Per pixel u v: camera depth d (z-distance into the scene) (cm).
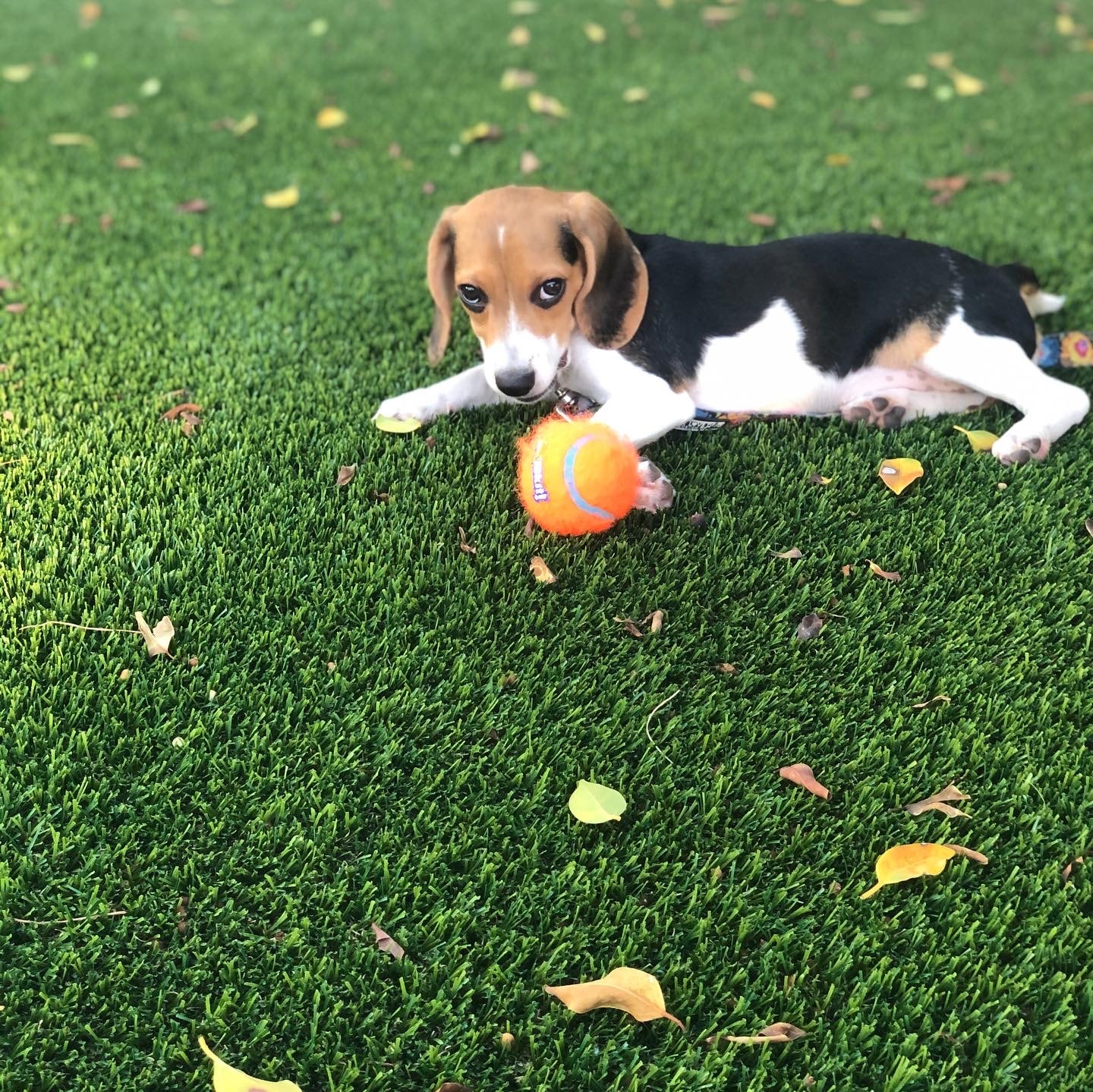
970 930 46
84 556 60
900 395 71
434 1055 43
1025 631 58
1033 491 65
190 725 53
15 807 49
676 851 49
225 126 121
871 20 156
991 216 97
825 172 107
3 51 149
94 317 83
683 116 122
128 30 159
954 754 52
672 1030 44
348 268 90
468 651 57
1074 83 130
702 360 68
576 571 61
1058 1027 44
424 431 71
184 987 45
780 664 57
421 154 112
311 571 60
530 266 62
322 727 53
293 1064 43
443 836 50
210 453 69
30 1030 43
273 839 49
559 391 71
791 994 45
